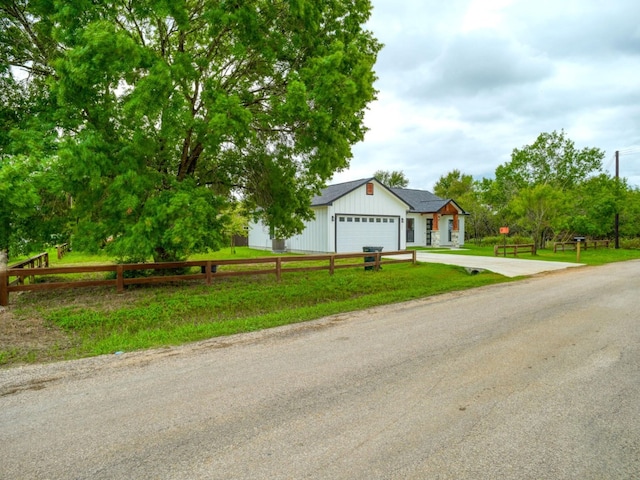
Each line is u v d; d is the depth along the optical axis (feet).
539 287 34.83
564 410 10.92
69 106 24.68
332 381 13.32
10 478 8.02
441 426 10.07
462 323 21.71
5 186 20.18
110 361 15.99
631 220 98.22
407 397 11.91
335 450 9.00
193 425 10.30
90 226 26.53
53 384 13.39
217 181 35.76
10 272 25.98
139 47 24.04
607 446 9.07
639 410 10.90
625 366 14.48
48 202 26.99
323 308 26.68
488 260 59.82
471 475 7.98
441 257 65.00
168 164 31.50
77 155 22.49
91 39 21.67
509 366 14.58
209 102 26.48
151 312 25.30
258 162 34.42
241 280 36.50
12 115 27.07
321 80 27.17
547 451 8.86
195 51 31.91
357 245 69.46
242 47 27.02
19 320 22.90
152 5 24.49
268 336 19.72
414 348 17.06
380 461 8.52
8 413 11.11
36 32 28.32
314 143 29.89
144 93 23.04
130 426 10.28
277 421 10.47
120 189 24.62
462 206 114.21
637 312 24.09
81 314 24.06
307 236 70.74
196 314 26.40
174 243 25.73
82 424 10.41
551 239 101.35
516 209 72.08
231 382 13.35
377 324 21.95
